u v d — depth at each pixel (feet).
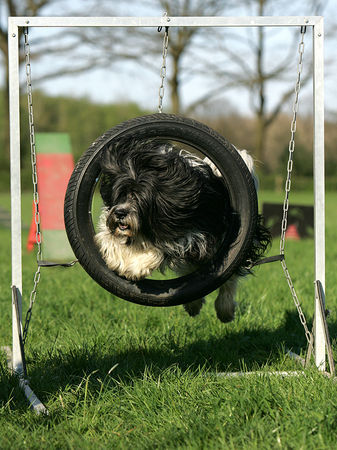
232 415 10.23
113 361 13.60
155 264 12.50
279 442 9.07
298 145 113.29
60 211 35.17
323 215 13.61
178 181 12.28
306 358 13.57
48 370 13.33
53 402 11.81
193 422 10.12
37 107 101.71
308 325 17.24
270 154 123.75
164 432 9.92
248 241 12.73
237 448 9.12
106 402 11.34
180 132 12.46
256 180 15.80
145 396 11.29
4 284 23.82
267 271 26.50
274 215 43.27
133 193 12.07
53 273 26.73
